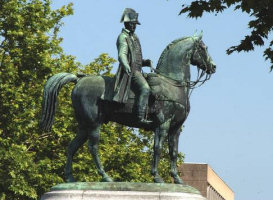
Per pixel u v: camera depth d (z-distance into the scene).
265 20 23.22
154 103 25.69
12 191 41.53
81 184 24.39
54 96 25.98
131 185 24.08
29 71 42.31
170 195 23.73
